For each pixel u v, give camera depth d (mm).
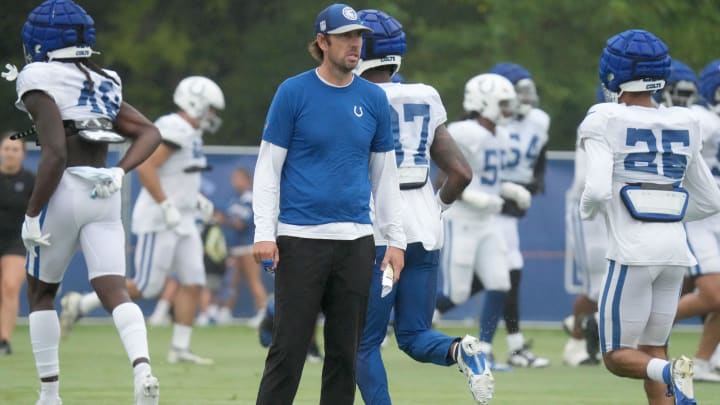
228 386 36719
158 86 88688
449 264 44406
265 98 87312
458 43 84625
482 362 24984
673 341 55312
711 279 37469
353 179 23031
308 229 22875
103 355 46031
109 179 26016
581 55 86312
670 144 25641
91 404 32281
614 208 25734
